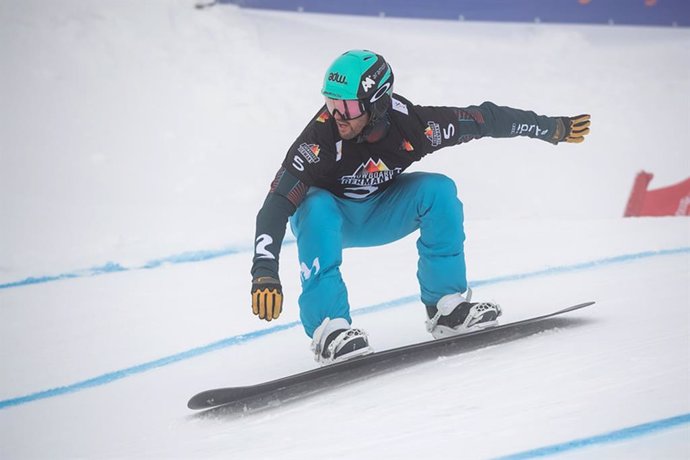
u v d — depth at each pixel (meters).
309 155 12.02
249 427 11.38
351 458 9.91
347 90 11.53
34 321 18.42
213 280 20.22
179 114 31.05
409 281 18.33
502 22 38.41
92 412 13.38
